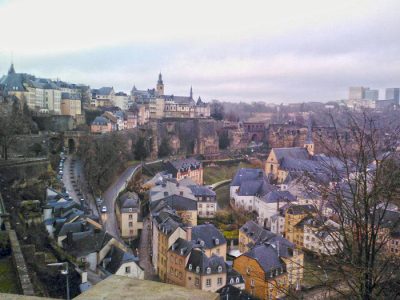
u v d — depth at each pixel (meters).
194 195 88.38
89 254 50.75
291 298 20.52
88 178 90.06
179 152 159.88
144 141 138.38
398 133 15.23
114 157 109.06
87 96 165.88
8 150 89.81
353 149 17.47
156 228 62.06
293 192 86.81
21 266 31.14
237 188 102.88
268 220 83.88
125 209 72.06
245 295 46.34
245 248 66.06
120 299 6.28
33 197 66.19
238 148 181.12
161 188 85.69
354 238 15.31
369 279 13.95
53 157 98.00
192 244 54.38
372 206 15.68
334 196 18.16
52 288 36.22
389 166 14.35
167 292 6.55
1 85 122.00
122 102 185.12
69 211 61.06
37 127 111.44
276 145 186.38
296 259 52.78
